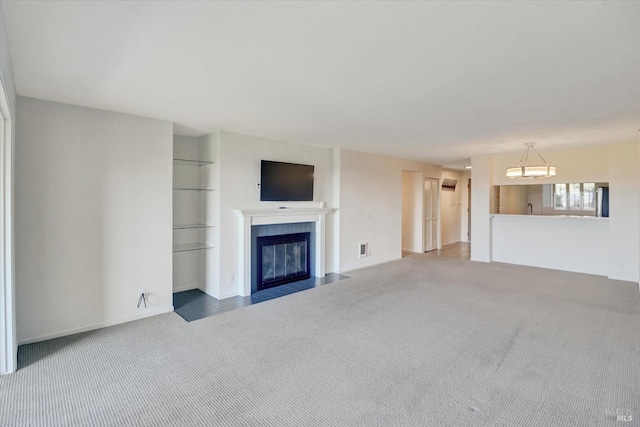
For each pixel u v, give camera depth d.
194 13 1.66
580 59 2.17
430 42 1.96
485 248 7.03
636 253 5.27
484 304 4.18
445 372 2.56
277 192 5.01
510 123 3.94
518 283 5.22
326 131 4.44
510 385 2.38
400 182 7.42
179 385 2.40
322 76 2.49
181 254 4.83
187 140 4.81
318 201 5.74
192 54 2.13
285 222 5.10
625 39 1.89
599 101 3.07
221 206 4.47
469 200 10.37
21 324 3.03
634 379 2.44
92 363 2.72
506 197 7.45
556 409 2.11
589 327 3.42
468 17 1.68
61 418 2.05
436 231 8.98
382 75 2.47
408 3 1.56
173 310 3.99
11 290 2.54
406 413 2.09
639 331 3.31
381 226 6.91
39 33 1.87
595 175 5.72
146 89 2.81
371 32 1.84
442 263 6.89
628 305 4.12
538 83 2.62
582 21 1.71
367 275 5.81
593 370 2.57
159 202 3.83
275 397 2.26
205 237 4.80
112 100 3.11
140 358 2.80
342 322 3.60
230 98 3.03
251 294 4.68
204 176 4.80
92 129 3.37
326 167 5.88
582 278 5.54
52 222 3.16
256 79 2.56
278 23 1.75
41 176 3.10
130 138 3.61
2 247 2.52
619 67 2.30
